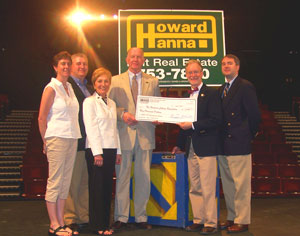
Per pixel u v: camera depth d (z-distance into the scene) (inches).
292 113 469.1
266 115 430.0
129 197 139.5
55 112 123.3
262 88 541.6
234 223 133.5
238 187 132.3
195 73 138.5
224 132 137.2
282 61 537.0
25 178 252.8
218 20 190.7
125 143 136.9
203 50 188.7
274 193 236.4
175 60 187.6
